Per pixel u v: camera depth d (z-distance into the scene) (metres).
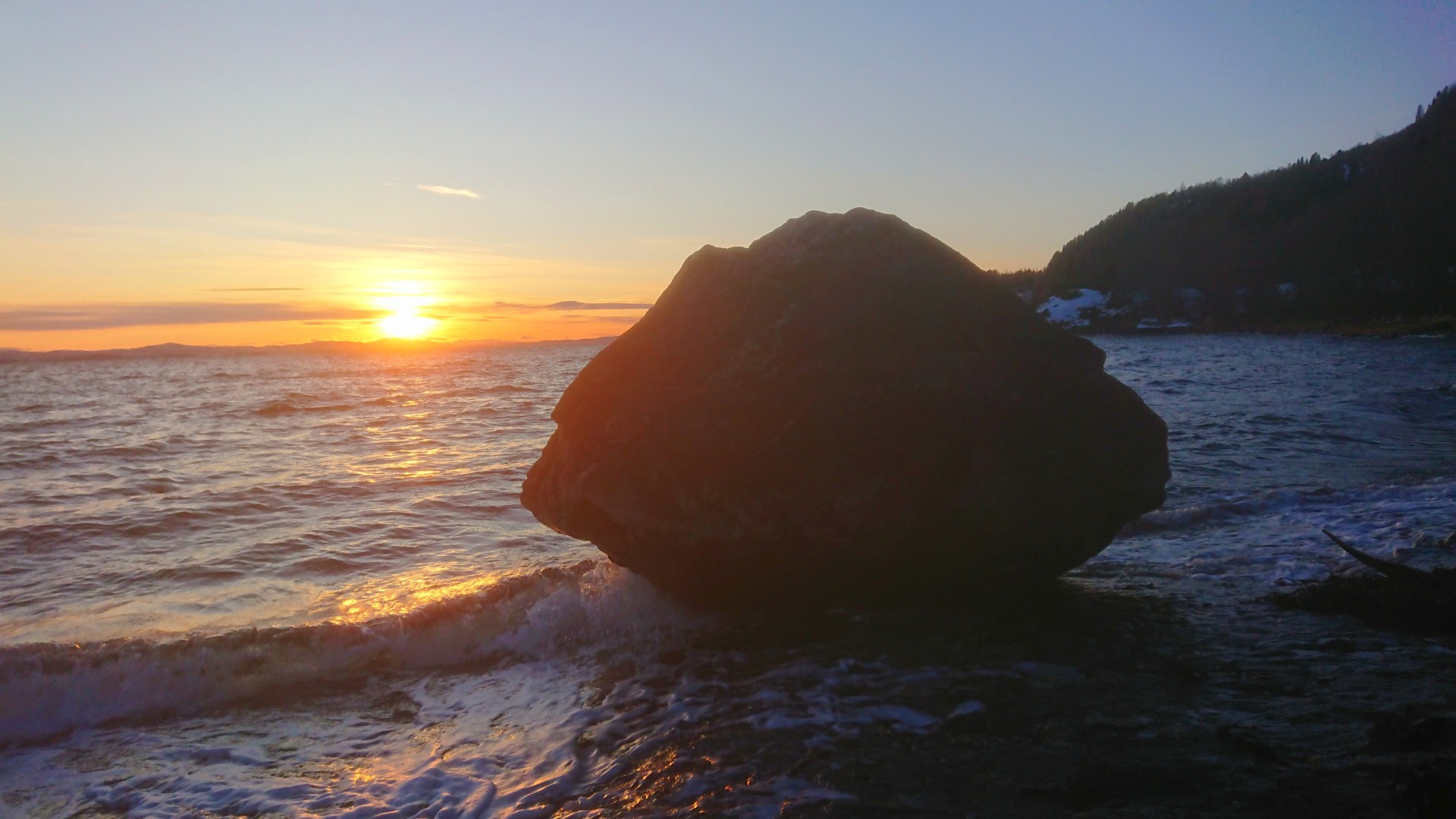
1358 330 68.75
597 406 6.19
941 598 6.39
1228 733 4.02
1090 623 5.83
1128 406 6.31
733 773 4.00
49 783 4.30
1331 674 4.73
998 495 5.88
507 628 6.19
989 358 6.11
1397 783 3.45
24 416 26.12
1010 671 5.02
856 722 4.45
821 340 6.02
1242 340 68.75
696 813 3.65
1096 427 6.18
